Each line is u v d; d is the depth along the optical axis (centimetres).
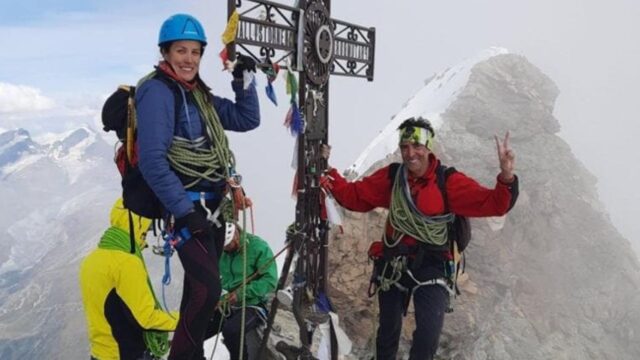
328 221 588
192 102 376
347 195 553
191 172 372
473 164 1875
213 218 386
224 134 390
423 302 502
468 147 1922
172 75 365
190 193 379
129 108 369
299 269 559
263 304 611
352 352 888
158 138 345
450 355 1028
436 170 499
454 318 1046
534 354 1427
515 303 1545
